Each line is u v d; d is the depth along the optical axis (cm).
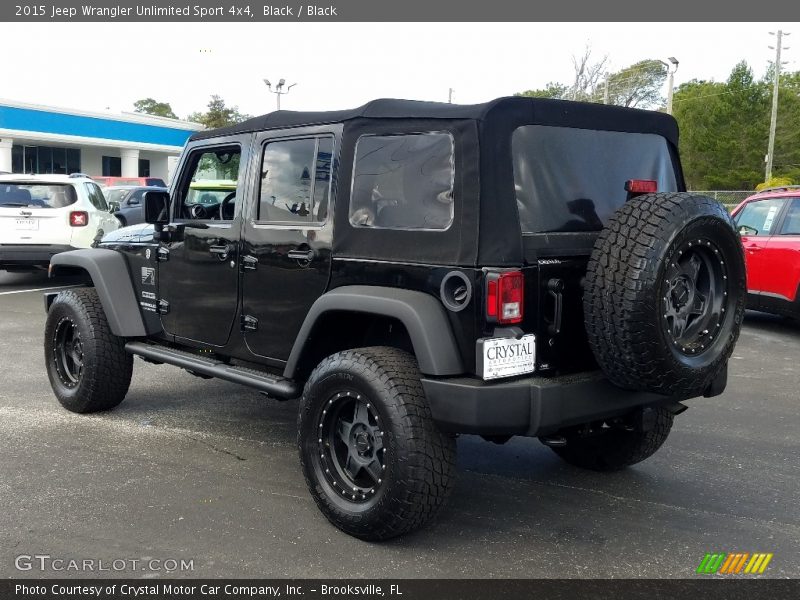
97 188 1312
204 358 475
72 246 1147
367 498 352
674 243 312
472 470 462
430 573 330
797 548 360
